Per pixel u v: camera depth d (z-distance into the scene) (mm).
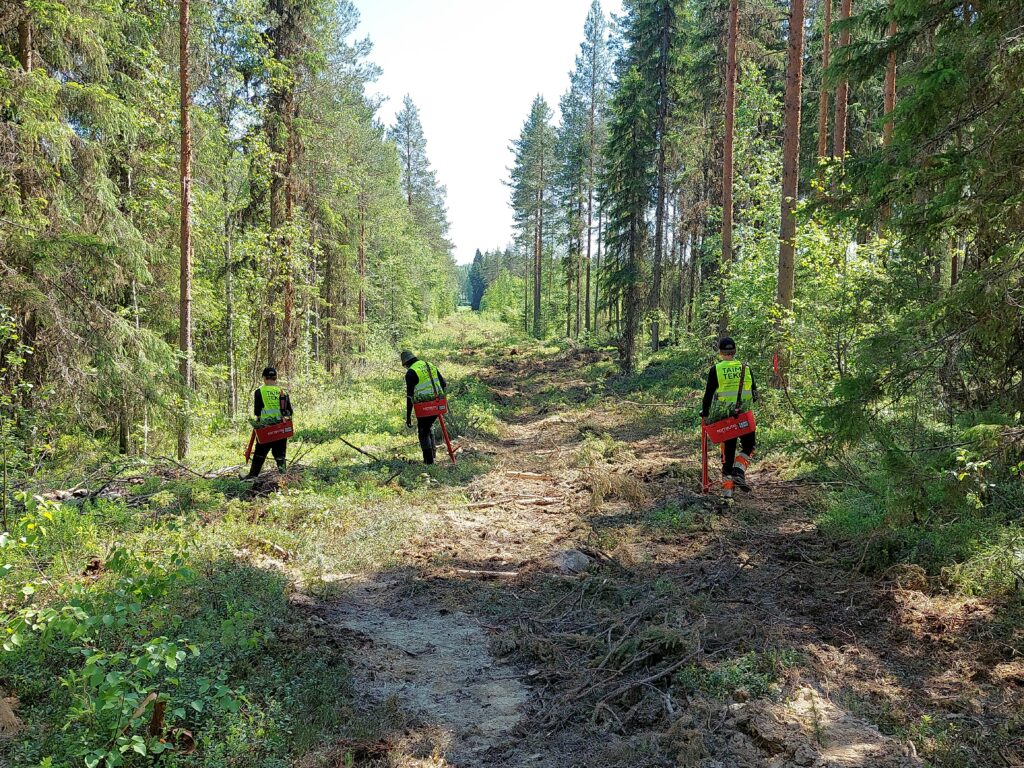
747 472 9250
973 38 5430
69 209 10047
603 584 5602
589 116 44219
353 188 21516
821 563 5762
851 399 5152
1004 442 4371
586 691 4086
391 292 43031
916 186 5562
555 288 67438
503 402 20750
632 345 25094
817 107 20172
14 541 4199
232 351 16969
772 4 19203
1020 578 4703
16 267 8859
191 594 5020
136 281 11578
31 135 8672
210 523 7168
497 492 9281
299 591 5699
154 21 12578
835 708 3711
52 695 3611
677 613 4906
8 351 9023
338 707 3883
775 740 3412
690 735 3490
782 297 12562
